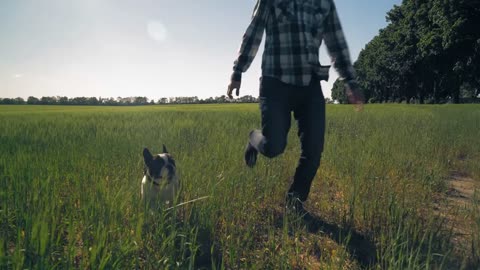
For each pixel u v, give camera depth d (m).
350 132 9.68
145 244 2.73
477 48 36.66
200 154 5.66
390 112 21.88
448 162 6.66
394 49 55.78
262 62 3.60
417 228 3.14
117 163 5.14
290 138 8.82
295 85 3.45
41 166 4.43
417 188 4.67
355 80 3.64
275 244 2.92
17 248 2.22
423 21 41.34
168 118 15.75
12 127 10.67
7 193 3.33
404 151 6.93
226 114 19.91
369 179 4.60
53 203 2.98
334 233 3.38
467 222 3.64
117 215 2.98
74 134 8.41
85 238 2.54
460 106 35.12
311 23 3.47
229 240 2.98
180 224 3.33
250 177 4.44
